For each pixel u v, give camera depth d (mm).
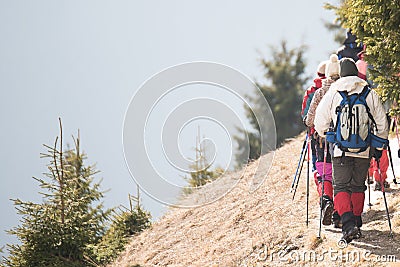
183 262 28859
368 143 22625
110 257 34094
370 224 24453
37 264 32500
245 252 26344
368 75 29266
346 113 22562
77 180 34250
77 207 33594
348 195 22844
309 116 24531
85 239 33344
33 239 32625
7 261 32594
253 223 29297
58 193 33219
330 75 24203
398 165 30312
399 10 27172
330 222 24641
